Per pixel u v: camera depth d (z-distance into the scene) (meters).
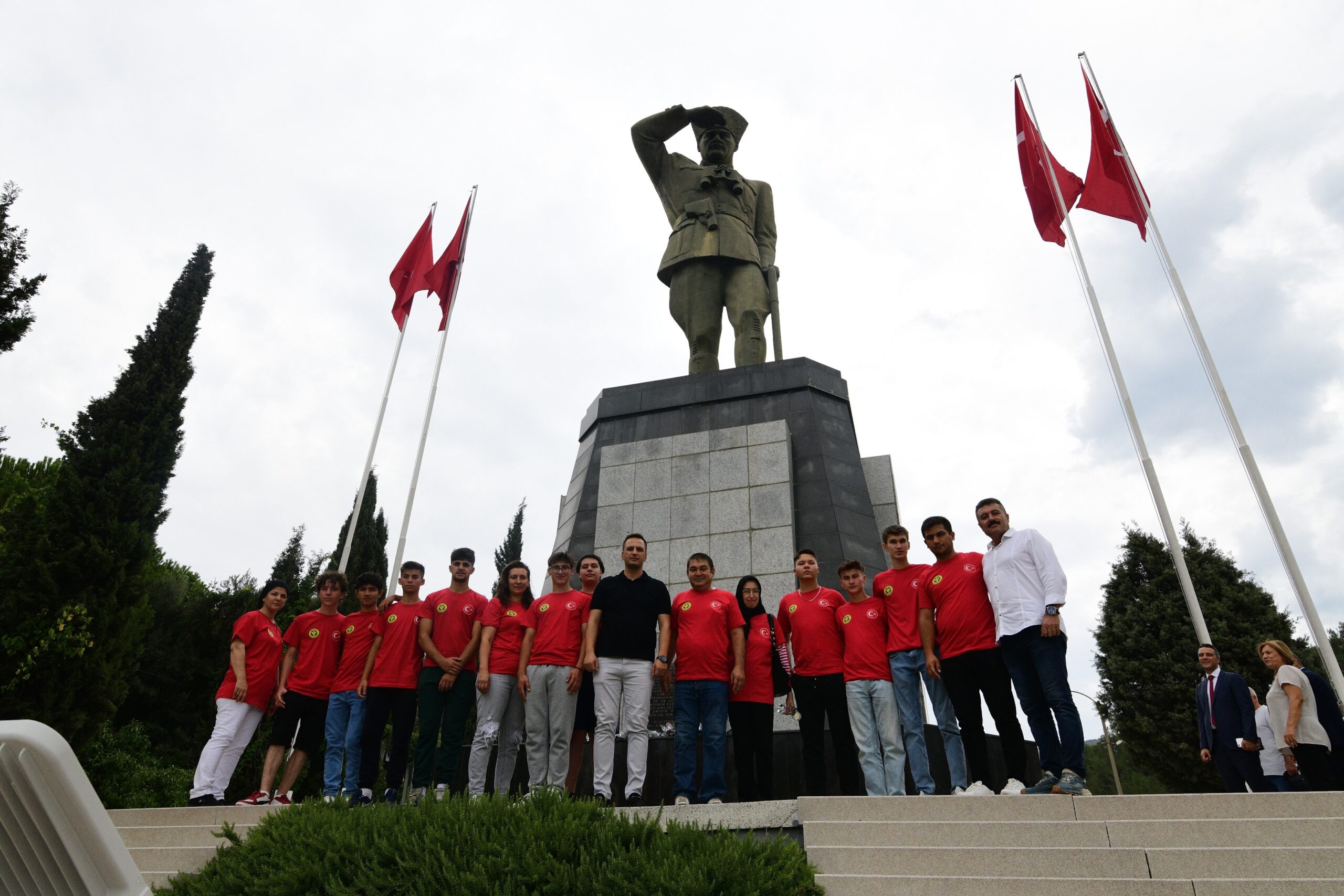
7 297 12.40
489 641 6.17
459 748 6.15
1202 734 6.82
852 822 4.54
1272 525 6.96
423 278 11.02
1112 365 8.48
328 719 6.60
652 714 8.44
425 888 3.82
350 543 8.95
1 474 18.91
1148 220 9.10
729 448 10.79
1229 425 7.58
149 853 5.12
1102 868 3.97
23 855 2.25
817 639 6.21
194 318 15.89
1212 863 3.87
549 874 3.84
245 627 6.69
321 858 4.18
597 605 6.04
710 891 3.66
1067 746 5.02
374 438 9.77
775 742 7.82
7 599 11.52
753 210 14.69
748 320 13.40
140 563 12.98
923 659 5.99
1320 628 6.39
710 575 6.27
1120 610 18.61
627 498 10.91
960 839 4.38
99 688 11.81
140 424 14.09
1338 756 6.10
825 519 10.19
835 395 11.59
